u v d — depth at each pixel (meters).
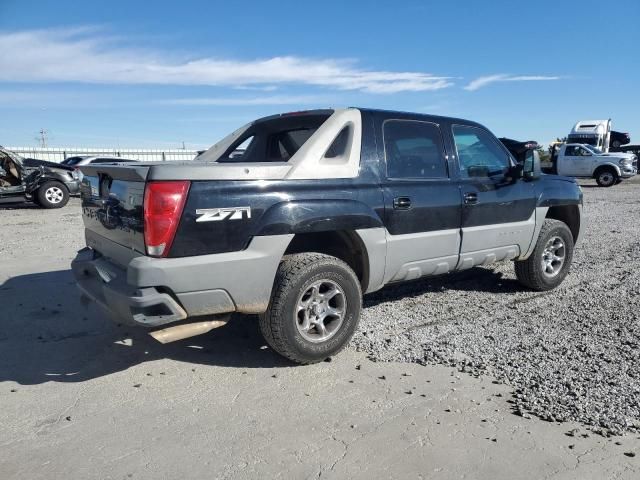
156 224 3.36
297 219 3.81
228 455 2.87
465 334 4.66
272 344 3.86
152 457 2.85
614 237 9.88
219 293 3.55
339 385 3.69
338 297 4.07
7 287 6.18
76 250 8.52
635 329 4.77
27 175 14.98
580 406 3.35
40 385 3.70
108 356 4.20
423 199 4.60
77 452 2.89
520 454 2.87
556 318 5.11
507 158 5.62
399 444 2.97
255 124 5.49
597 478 2.67
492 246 5.29
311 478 2.67
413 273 4.68
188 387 3.67
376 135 4.43
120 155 37.00
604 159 24.67
